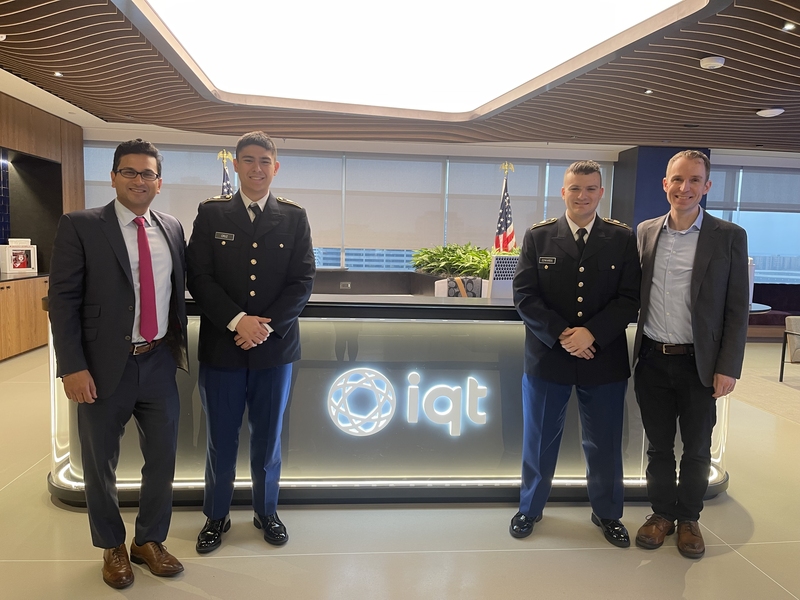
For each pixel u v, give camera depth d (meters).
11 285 5.76
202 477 2.59
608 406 2.25
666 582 2.05
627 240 2.24
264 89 5.51
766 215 9.00
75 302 1.80
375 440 2.66
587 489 2.62
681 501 2.28
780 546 2.33
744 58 4.19
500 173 8.63
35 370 5.30
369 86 5.38
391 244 8.57
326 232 8.44
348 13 3.82
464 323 2.66
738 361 2.12
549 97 5.30
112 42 4.09
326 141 8.07
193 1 3.66
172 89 5.19
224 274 2.08
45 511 2.48
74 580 1.97
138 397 1.90
